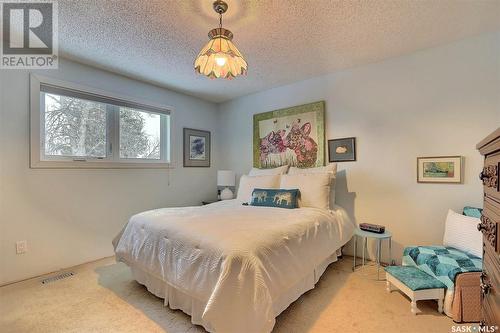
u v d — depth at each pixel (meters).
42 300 1.93
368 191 2.78
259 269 1.38
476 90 2.19
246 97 3.93
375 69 2.74
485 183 0.99
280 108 3.53
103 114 2.92
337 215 2.56
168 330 1.58
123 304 1.87
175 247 1.70
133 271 2.17
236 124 4.08
